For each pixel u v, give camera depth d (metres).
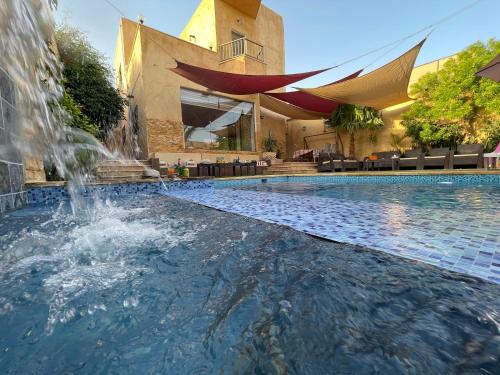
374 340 0.92
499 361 0.81
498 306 1.08
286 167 11.98
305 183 8.87
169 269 1.62
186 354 0.91
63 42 7.68
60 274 1.56
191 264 1.68
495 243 1.84
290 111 14.84
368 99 11.32
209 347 0.94
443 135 9.95
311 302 1.18
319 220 2.77
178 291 1.34
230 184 8.15
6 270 1.62
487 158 7.89
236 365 0.85
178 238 2.27
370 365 0.81
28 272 1.59
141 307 1.20
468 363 0.80
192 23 13.62
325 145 15.68
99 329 1.05
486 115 9.21
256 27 13.77
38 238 2.29
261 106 14.60
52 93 5.05
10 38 3.07
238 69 11.57
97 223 2.88
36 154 4.45
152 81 9.09
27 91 4.03
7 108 3.44
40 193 4.35
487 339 0.90
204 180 7.23
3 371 0.83
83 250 1.99
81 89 7.95
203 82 9.80
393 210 3.23
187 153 9.87
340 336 0.95
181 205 4.13
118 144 11.16
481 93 8.88
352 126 13.17
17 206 3.79
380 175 7.91
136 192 5.80
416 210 3.20
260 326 1.04
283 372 0.81
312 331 0.99
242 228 2.54
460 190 5.25
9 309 1.19
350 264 1.56
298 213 3.22
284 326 1.03
